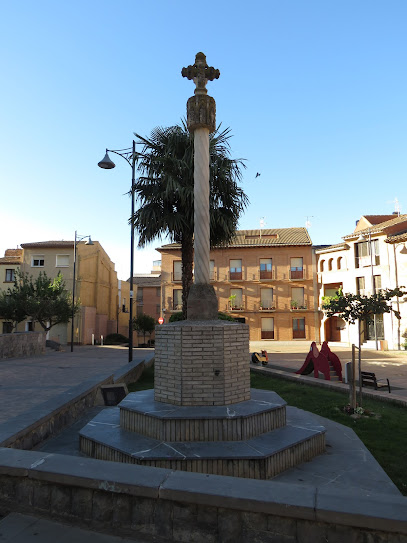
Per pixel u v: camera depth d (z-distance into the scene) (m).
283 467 4.76
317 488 2.83
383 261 31.09
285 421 5.72
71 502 3.15
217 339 5.43
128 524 2.98
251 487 2.85
